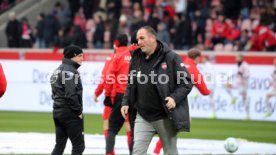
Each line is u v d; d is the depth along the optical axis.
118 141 34.69
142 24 57.22
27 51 52.75
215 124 45.31
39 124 42.81
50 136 35.88
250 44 55.53
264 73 49.16
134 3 63.16
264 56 49.22
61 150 24.80
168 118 21.33
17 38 60.38
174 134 21.50
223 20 57.00
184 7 62.88
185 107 21.22
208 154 29.55
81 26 62.00
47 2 68.50
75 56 24.23
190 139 36.31
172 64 21.22
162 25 56.34
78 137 24.28
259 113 49.31
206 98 49.88
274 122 47.91
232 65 49.47
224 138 37.22
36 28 62.09
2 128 40.19
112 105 27.50
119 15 62.66
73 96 23.86
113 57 27.44
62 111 24.09
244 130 41.97
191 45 57.84
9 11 66.75
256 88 49.31
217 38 57.03
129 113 22.53
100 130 40.03
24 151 29.48
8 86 52.97
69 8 64.94
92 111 50.66
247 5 59.72
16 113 50.69
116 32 58.88
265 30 54.91
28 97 52.62
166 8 59.88
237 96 49.47
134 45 27.45
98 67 50.50
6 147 30.89
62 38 58.72
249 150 31.52
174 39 57.97
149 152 30.44
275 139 37.47
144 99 21.38
